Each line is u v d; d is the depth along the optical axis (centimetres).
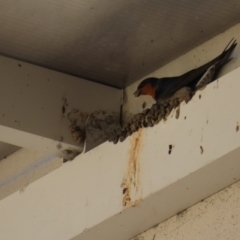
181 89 725
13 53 738
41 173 877
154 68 768
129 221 664
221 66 689
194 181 595
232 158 556
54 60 749
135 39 712
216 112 570
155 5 659
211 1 654
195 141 583
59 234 716
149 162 629
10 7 671
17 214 789
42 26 696
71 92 766
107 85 797
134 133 661
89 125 757
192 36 710
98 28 695
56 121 745
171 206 641
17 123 721
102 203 673
